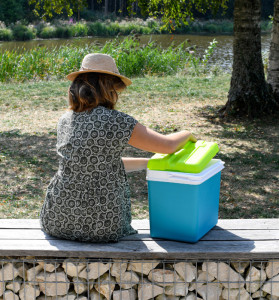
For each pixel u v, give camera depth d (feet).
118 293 9.95
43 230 10.29
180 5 41.29
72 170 9.34
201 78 50.90
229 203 18.44
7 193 19.13
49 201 9.78
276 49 34.22
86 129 9.11
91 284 10.06
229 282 9.75
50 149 25.88
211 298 10.03
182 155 9.95
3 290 10.08
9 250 9.42
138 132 9.18
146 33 152.76
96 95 9.14
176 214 9.72
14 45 115.96
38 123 32.42
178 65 57.57
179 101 39.78
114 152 9.24
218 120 33.37
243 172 22.16
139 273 10.05
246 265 10.00
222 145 27.14
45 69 51.67
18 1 163.32
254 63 33.04
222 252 9.36
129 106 37.83
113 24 151.33
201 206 9.72
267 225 10.83
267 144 27.40
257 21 32.65
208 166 10.07
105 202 9.41
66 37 139.85
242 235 10.25
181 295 10.03
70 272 9.86
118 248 9.47
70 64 52.54
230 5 196.34
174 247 9.59
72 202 9.42
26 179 20.90
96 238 9.63
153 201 9.87
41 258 9.96
